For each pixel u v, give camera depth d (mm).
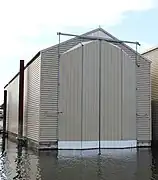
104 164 13617
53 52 19203
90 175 11281
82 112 19219
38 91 19281
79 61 19484
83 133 19125
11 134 32219
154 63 23656
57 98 18984
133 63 20766
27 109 22906
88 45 19719
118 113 20000
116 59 20250
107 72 19969
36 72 20219
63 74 19188
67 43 19609
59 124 18859
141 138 20516
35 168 12664
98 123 19484
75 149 18875
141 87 20828
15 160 14875
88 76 19547
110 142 19625
